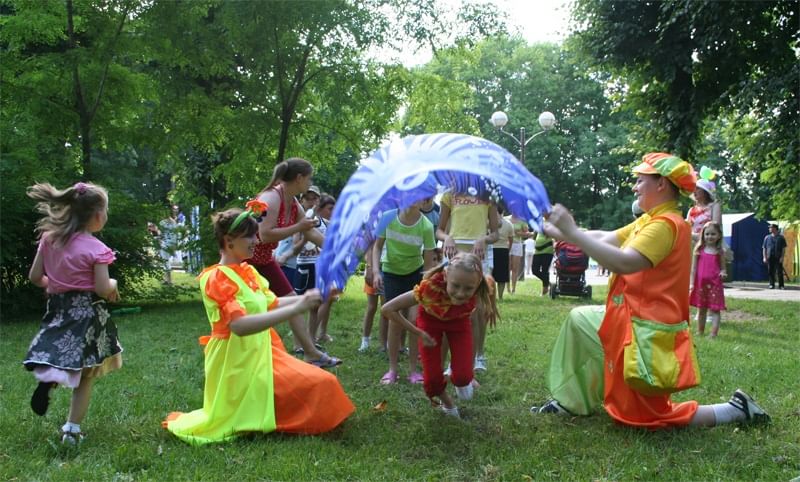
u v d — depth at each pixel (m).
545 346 7.01
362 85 12.41
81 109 11.13
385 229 5.57
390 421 4.33
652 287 3.94
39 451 3.75
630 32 15.80
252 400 3.97
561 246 12.46
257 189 13.31
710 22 14.21
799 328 8.83
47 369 3.67
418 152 3.66
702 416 4.16
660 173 4.00
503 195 3.90
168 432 4.04
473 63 14.38
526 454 3.75
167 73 12.17
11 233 9.55
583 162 42.44
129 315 9.99
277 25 11.34
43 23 10.40
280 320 3.62
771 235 20.08
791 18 14.16
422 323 4.38
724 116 16.12
